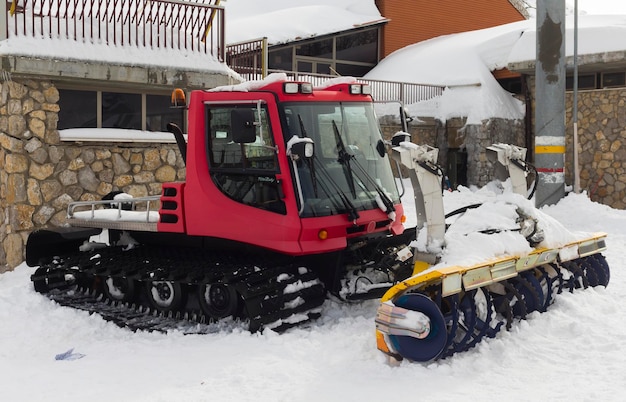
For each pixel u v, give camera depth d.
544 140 13.80
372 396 4.93
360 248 7.20
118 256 7.98
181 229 7.06
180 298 7.14
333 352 5.87
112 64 10.38
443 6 27.19
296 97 6.70
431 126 20.64
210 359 5.83
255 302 6.36
